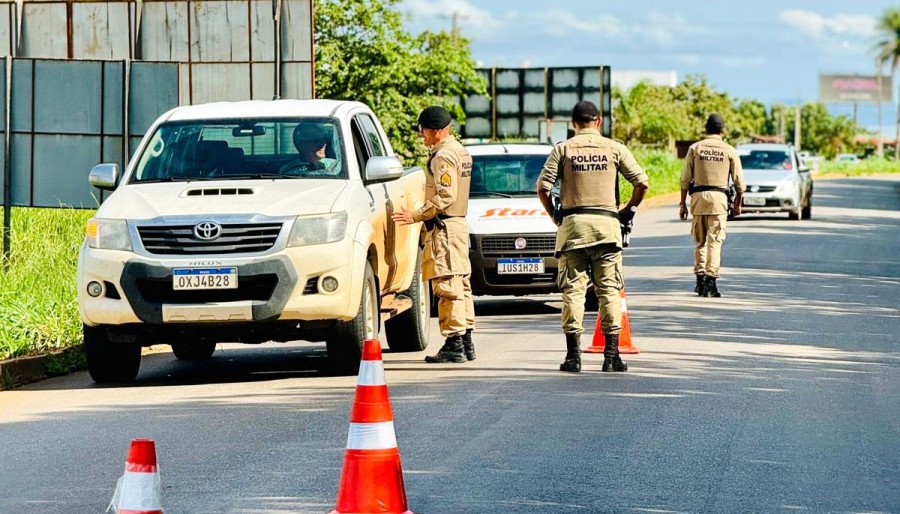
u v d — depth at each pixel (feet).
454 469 49.55
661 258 152.56
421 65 213.66
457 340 78.07
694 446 53.83
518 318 102.58
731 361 77.56
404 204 84.33
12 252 109.50
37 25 148.15
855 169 604.90
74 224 121.90
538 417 59.88
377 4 209.56
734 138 543.39
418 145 209.56
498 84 297.12
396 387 68.80
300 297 69.72
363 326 72.28
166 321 69.56
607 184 73.05
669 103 465.06
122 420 61.46
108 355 73.05
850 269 139.74
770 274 133.18
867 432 57.26
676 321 96.63
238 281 69.26
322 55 205.36
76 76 115.44
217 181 74.59
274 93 146.72
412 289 84.94
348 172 76.13
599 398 64.85
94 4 147.74
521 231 102.17
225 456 52.54
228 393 68.95
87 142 115.75
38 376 76.84
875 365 76.54
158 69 115.55
